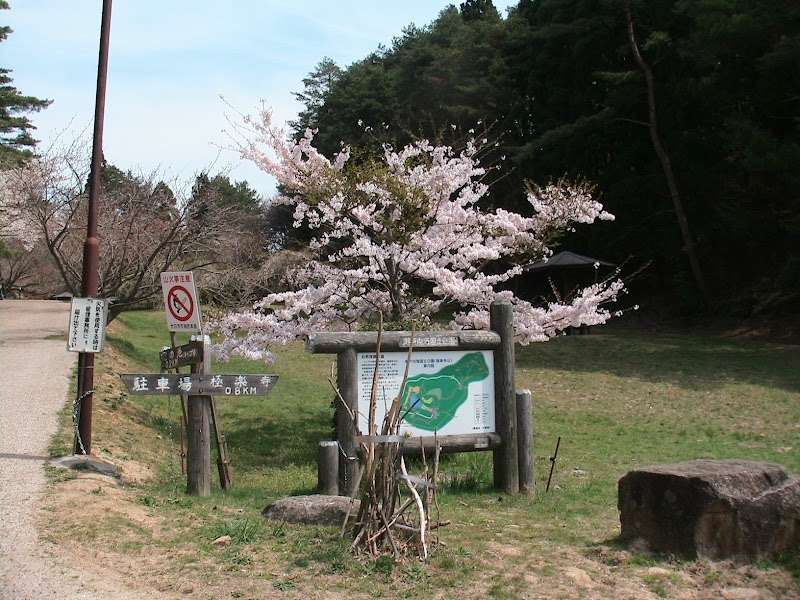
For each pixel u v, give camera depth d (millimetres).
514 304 12234
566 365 21438
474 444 8586
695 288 30781
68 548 5523
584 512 7887
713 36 22141
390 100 38344
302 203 12539
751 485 5797
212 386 7910
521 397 8938
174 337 8609
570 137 30156
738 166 27281
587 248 32969
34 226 19000
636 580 5348
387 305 12414
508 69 34531
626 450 12359
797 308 27766
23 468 7809
